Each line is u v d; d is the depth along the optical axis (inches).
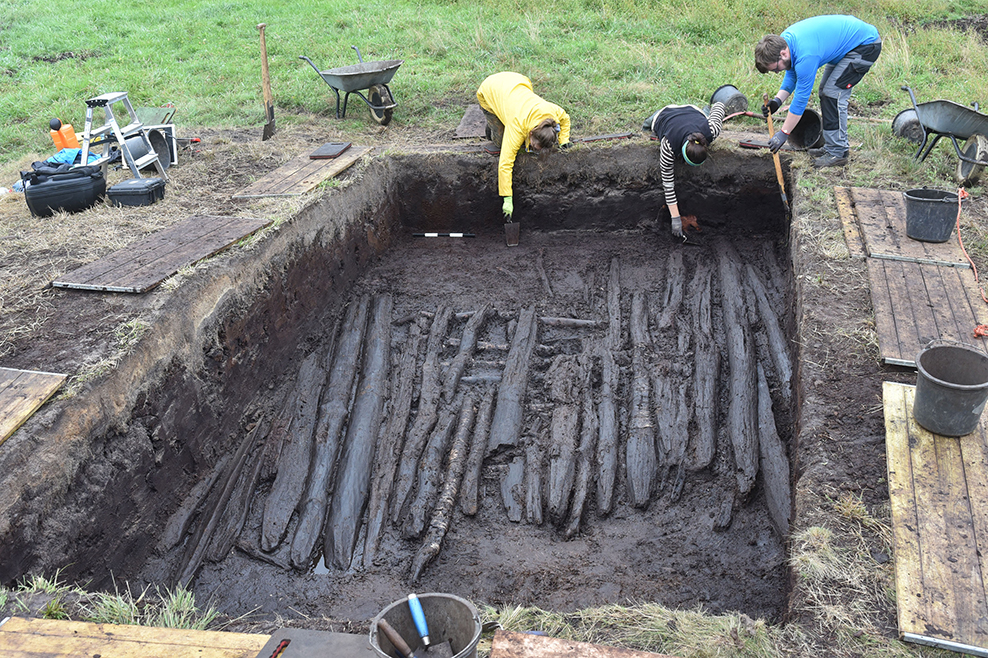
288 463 195.0
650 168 284.2
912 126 268.7
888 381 151.6
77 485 143.5
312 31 431.8
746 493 180.2
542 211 295.7
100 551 149.8
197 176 268.8
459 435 201.5
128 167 266.1
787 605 126.0
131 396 158.9
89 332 163.8
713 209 285.0
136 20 472.4
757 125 293.4
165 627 101.1
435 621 78.6
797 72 231.3
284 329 222.7
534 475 191.5
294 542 176.1
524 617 108.0
